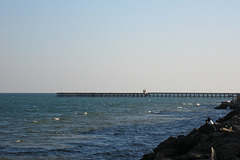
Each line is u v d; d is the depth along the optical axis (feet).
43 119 158.40
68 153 72.49
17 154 71.56
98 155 70.08
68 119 158.71
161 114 199.82
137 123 138.21
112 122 142.72
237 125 74.54
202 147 49.32
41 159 67.10
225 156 42.93
